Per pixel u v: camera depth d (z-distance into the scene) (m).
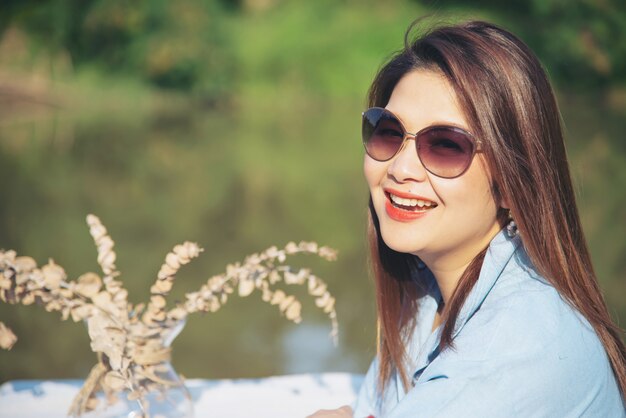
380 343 1.39
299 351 3.36
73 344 3.52
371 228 1.36
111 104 16.55
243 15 18.64
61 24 17.48
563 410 1.03
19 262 1.23
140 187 7.70
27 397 1.57
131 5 17.73
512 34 1.15
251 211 6.63
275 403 1.57
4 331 1.26
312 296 4.18
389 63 1.21
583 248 1.17
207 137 11.66
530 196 1.10
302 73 18.00
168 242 5.46
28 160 9.30
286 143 11.16
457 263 1.21
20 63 17.12
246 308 4.02
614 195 6.93
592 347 1.07
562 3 17.72
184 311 1.27
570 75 17.53
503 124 1.09
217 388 1.65
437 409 1.01
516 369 1.01
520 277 1.13
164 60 17.78
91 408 1.24
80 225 5.97
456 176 1.11
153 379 1.25
